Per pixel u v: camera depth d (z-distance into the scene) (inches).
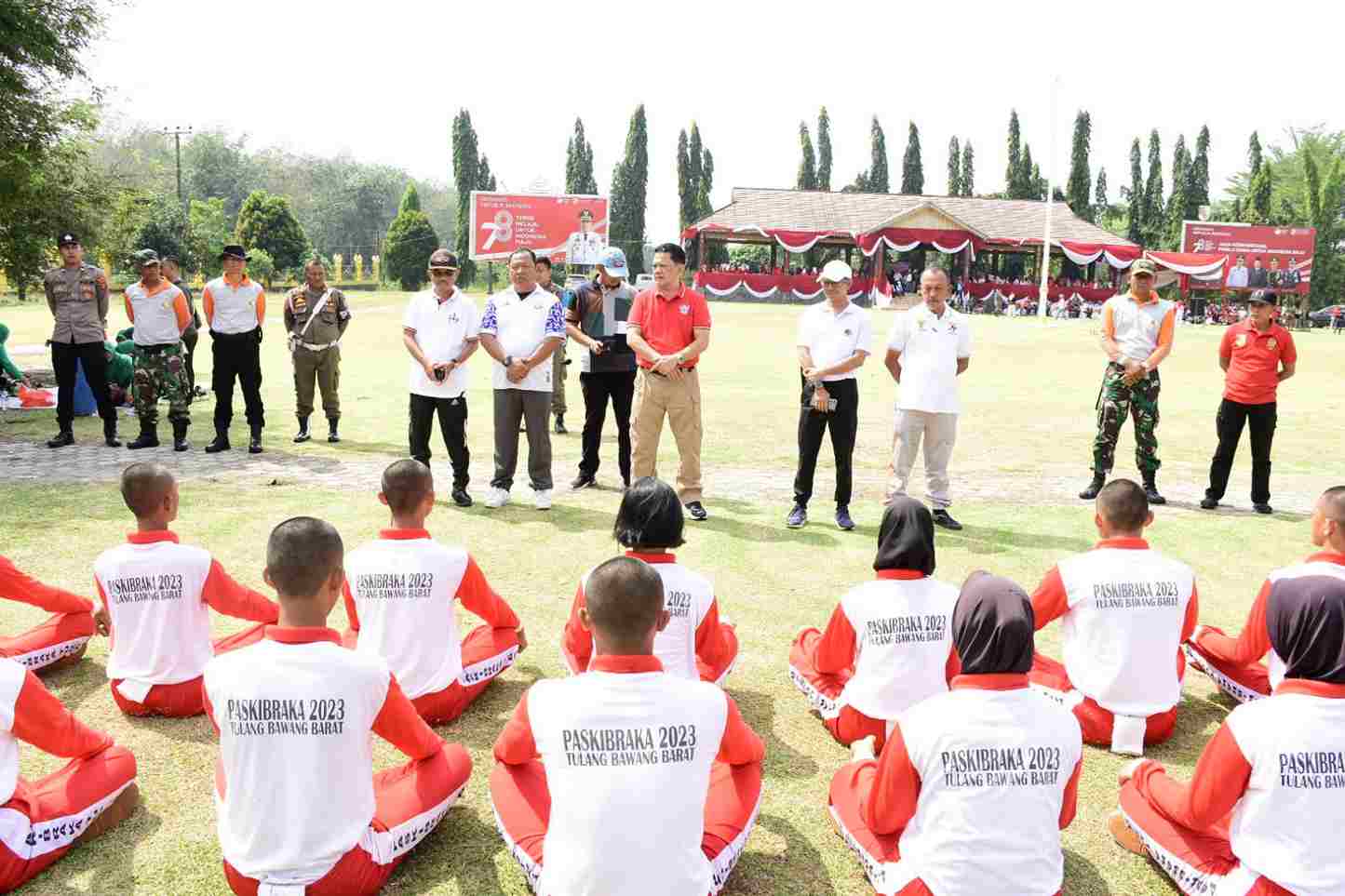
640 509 136.1
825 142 2935.5
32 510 278.1
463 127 2628.0
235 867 102.3
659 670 97.6
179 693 152.5
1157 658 146.9
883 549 141.9
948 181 3038.9
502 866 119.2
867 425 476.4
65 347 371.2
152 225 1927.9
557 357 428.1
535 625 198.1
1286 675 101.7
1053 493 336.2
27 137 521.0
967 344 284.4
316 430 434.3
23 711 110.3
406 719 111.7
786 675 178.9
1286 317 1964.8
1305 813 96.7
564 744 94.0
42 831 112.0
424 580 147.5
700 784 95.5
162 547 151.0
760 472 365.4
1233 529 289.4
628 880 91.2
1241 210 2751.0
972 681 98.9
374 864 107.6
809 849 124.6
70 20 494.0
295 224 2514.8
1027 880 94.8
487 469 356.8
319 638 104.6
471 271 2669.8
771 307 1579.7
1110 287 1934.1
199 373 637.3
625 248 2785.4
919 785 100.0
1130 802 121.0
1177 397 609.6
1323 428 490.3
